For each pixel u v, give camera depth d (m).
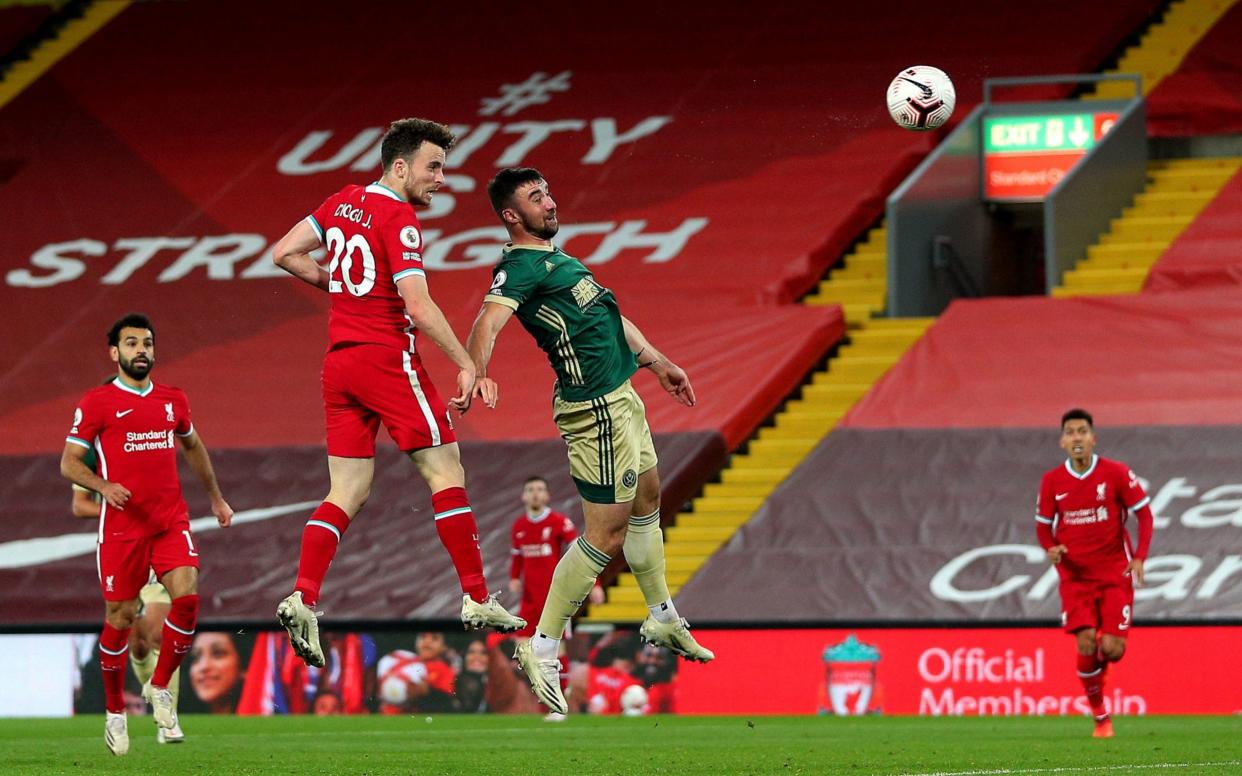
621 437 24.55
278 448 71.06
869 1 94.00
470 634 54.75
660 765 28.36
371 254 23.83
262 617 62.25
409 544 64.12
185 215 90.50
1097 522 38.53
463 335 76.75
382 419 24.31
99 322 83.12
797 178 84.25
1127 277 74.00
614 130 90.75
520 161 89.56
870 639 51.78
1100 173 77.06
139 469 34.16
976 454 63.16
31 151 97.75
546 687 24.47
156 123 98.81
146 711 56.62
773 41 93.56
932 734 39.22
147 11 110.00
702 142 88.25
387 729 44.91
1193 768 27.08
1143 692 49.75
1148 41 90.31
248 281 84.69
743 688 52.69
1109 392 65.12
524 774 26.27
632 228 83.25
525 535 54.00
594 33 99.19
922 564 58.25
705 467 66.69
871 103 86.38
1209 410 63.09
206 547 65.75
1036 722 45.66
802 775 25.83
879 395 67.75
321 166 92.75
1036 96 83.44
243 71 102.31
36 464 72.75
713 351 72.88
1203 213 75.81
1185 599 54.69
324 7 106.75
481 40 101.06
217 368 78.44
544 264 24.38
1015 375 67.19
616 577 62.47
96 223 91.00
